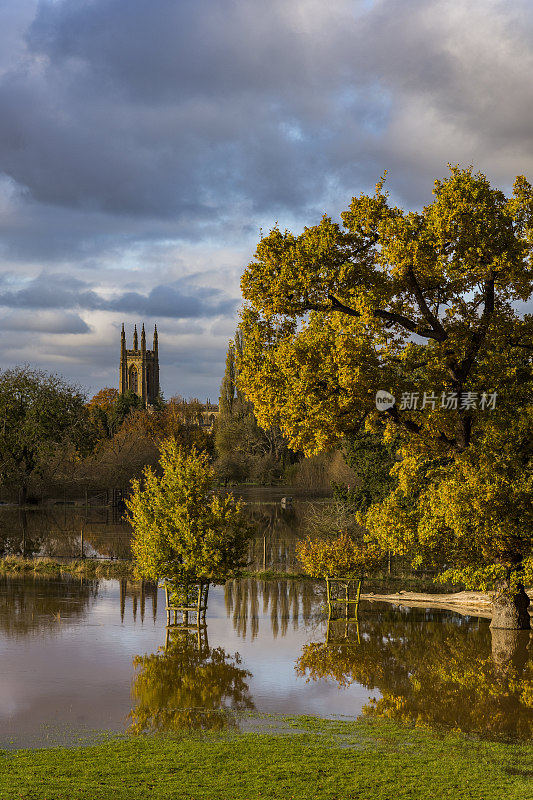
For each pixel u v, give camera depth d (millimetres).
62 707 13023
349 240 21078
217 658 17016
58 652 17172
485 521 19594
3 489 69688
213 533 20906
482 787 9547
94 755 10492
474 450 20328
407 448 23484
